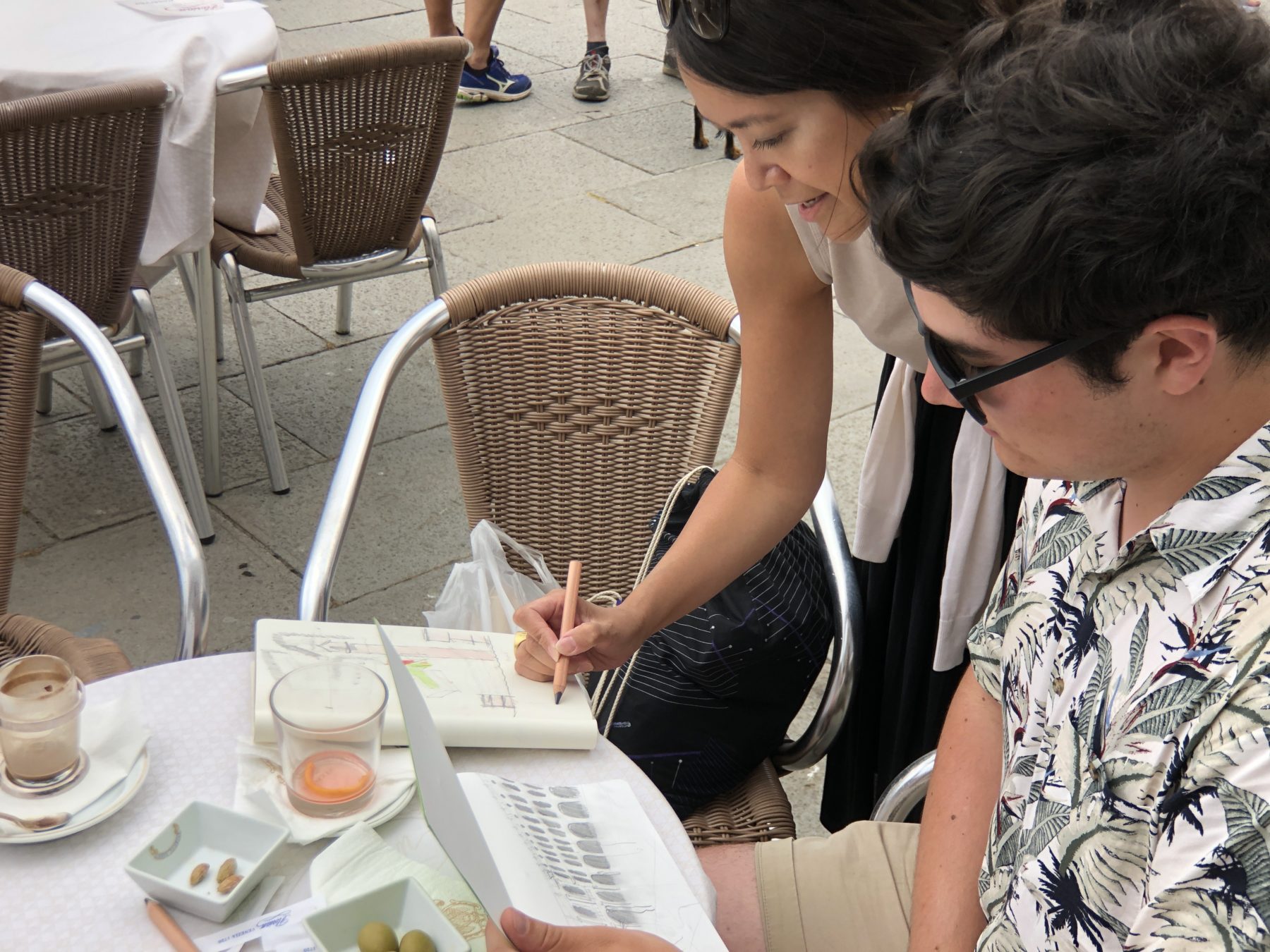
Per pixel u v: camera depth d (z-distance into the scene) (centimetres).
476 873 86
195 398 324
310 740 107
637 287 179
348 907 96
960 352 78
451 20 497
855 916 130
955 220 69
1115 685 85
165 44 260
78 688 108
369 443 168
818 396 140
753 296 136
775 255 131
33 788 107
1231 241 65
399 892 98
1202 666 76
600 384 183
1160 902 75
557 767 117
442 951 95
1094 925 86
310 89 249
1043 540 105
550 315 180
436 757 92
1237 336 70
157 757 114
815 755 164
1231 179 63
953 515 159
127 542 274
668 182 457
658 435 185
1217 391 75
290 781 109
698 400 182
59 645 161
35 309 169
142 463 164
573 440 186
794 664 154
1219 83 65
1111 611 87
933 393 88
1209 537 78
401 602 264
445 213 426
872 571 178
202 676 124
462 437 183
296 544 277
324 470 302
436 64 261
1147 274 66
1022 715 104
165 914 97
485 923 99
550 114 511
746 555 143
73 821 105
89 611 254
